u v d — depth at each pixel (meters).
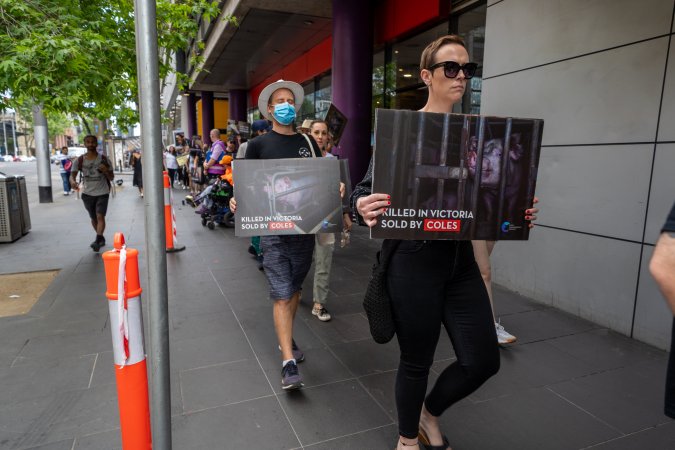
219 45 13.41
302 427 2.46
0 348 3.42
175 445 2.30
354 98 8.71
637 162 3.43
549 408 2.63
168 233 6.58
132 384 1.61
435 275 1.84
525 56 4.33
